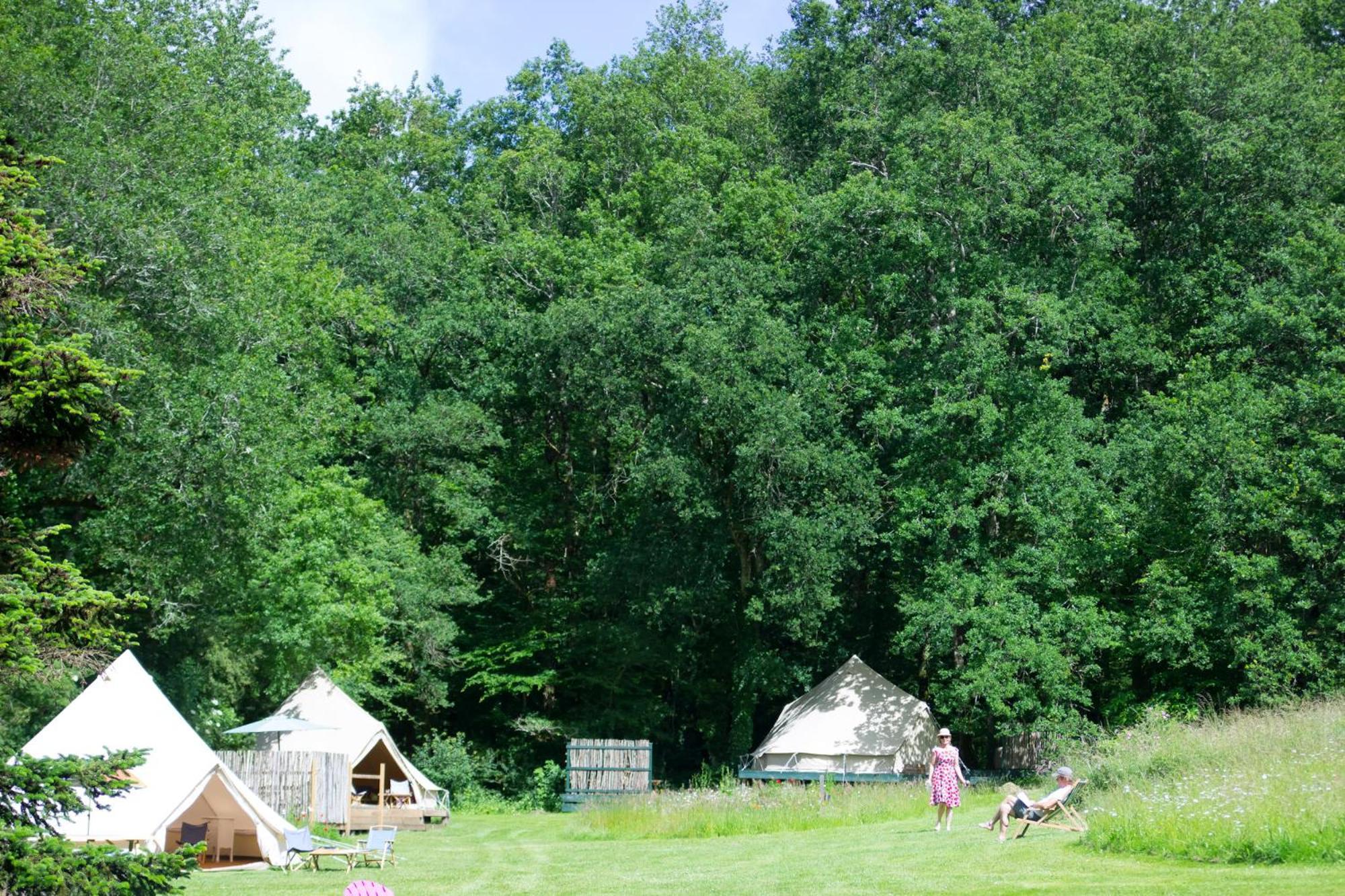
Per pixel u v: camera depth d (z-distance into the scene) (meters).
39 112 27.52
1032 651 35.28
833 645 46.53
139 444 26.56
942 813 21.47
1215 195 42.09
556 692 49.28
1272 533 34.75
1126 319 40.84
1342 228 39.94
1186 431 36.31
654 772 48.66
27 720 25.45
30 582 13.72
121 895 11.02
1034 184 39.06
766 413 39.34
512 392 47.44
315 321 41.25
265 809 22.81
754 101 55.44
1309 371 37.12
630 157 56.06
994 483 38.22
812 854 19.30
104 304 25.06
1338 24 51.44
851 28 54.53
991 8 52.25
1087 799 20.39
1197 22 45.12
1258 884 13.23
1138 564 38.31
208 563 28.64
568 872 19.33
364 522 38.34
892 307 42.16
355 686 40.97
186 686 32.66
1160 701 35.25
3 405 13.09
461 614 49.41
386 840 22.00
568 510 50.19
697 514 42.06
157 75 31.28
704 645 50.44
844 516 39.56
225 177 35.09
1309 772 17.80
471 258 50.06
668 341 42.44
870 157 47.97
